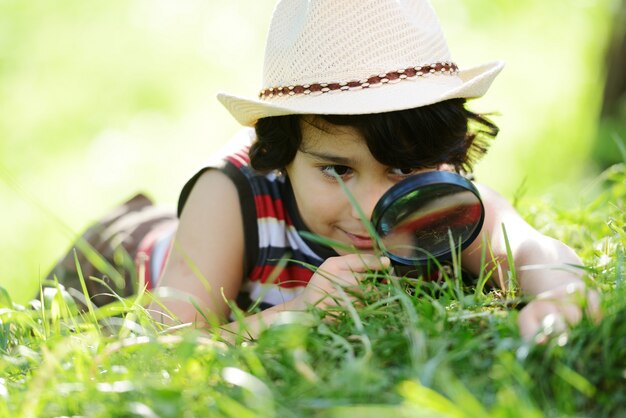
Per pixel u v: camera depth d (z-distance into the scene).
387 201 2.62
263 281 3.36
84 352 2.29
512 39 10.69
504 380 1.94
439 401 1.80
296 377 2.08
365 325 2.33
